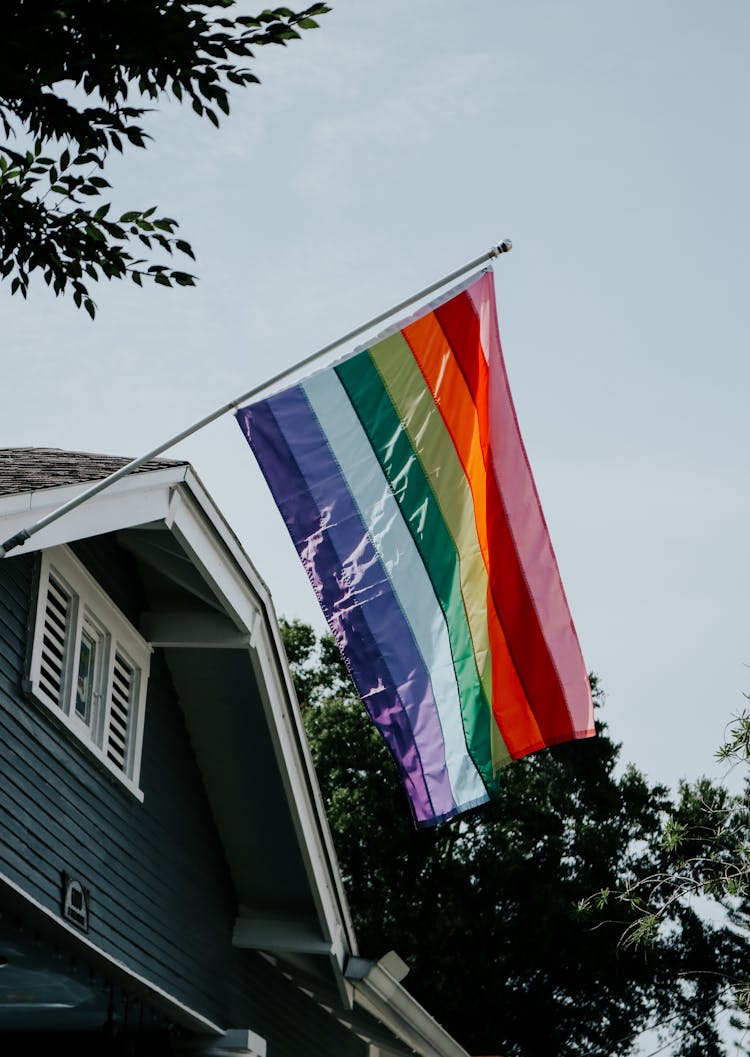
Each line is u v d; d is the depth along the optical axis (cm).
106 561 1016
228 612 1020
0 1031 1026
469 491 878
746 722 1218
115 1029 967
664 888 3134
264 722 1102
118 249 747
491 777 847
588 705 877
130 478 856
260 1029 1220
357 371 869
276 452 851
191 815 1129
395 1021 1320
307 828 1125
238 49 682
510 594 877
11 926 750
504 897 3244
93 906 921
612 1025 3203
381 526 854
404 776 834
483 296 892
